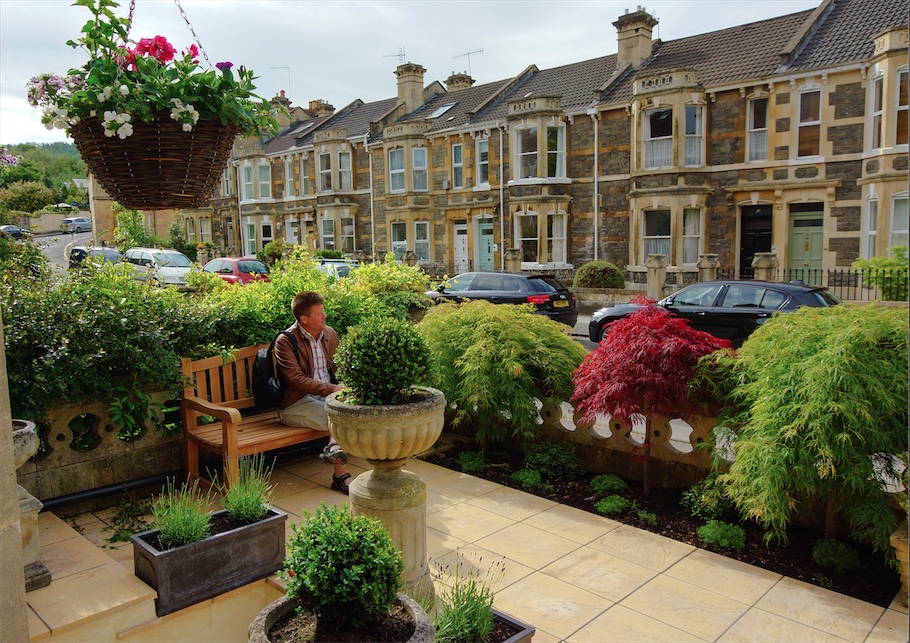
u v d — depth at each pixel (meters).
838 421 4.37
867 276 16.47
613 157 24.09
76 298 5.23
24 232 6.58
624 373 5.43
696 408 5.49
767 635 3.68
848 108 19.36
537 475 6.08
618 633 3.69
